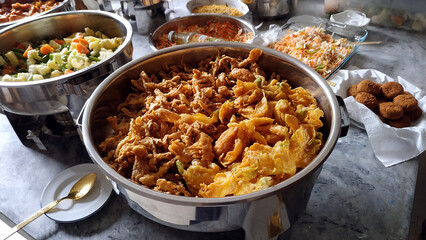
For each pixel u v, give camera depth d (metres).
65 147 0.62
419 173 0.65
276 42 0.87
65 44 0.74
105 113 0.49
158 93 0.51
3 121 0.70
